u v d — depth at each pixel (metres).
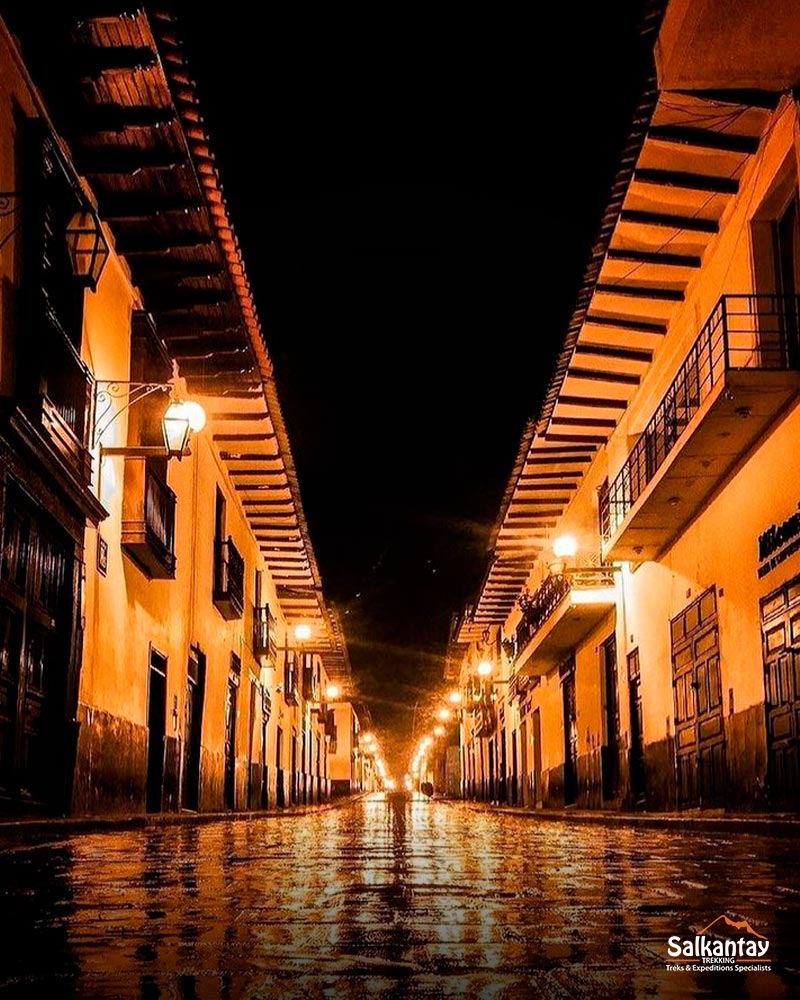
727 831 11.95
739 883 5.08
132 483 14.05
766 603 12.82
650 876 5.58
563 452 22.02
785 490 12.29
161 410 15.15
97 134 11.54
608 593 21.55
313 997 2.28
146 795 15.16
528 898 4.38
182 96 10.99
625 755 20.31
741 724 13.62
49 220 10.82
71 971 2.60
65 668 11.36
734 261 13.51
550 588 25.45
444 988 2.38
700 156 12.96
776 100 11.91
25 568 10.13
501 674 40.72
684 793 16.39
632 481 17.45
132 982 2.46
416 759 107.44
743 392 12.01
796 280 12.52
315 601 34.16
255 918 3.67
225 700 22.58
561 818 21.52
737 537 13.96
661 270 15.30
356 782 75.94
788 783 12.02
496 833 12.90
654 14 11.19
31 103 10.59
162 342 15.06
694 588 15.97
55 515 10.88
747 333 12.87
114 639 13.41
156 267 14.31
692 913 3.82
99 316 12.79
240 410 19.47
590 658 24.08
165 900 4.27
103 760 12.78
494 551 29.41
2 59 9.77
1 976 2.54
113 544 13.45
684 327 15.80
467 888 4.86
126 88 10.97
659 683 17.98
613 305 16.28
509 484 24.38
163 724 16.39
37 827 9.23
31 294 10.18
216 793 21.22
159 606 16.06
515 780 38.03
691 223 14.26
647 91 11.92
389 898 4.38
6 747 9.86
